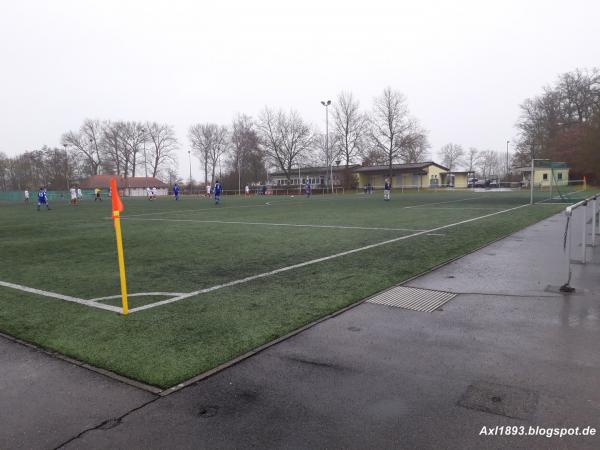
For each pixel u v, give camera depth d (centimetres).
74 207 3675
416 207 2581
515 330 484
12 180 9962
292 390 355
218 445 284
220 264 896
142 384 372
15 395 358
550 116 6788
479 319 523
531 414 312
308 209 2625
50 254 1078
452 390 350
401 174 7144
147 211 2736
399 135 6669
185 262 927
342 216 2034
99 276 808
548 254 929
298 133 7550
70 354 439
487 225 1497
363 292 651
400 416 313
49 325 530
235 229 1556
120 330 505
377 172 7281
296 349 441
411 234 1307
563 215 1816
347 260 906
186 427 305
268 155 7688
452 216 1898
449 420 307
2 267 914
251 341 463
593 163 4750
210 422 311
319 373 386
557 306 568
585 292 631
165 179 10588
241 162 8669
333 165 8081
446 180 7644
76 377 388
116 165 9750
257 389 358
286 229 1519
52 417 323
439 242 1129
